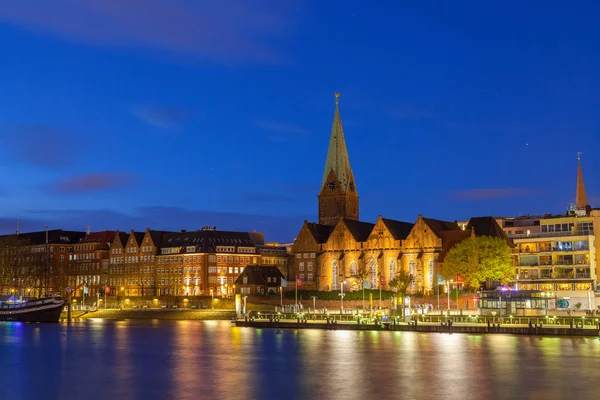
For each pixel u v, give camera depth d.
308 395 78.06
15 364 104.38
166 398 77.75
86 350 121.50
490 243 191.62
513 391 79.06
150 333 155.88
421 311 179.25
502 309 164.62
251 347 122.69
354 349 116.25
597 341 124.06
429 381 85.31
